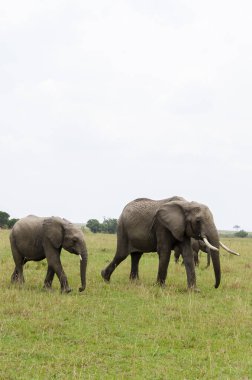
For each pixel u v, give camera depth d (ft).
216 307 44.24
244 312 41.29
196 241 71.87
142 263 75.00
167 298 46.29
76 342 33.94
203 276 61.93
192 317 39.96
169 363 30.63
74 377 27.73
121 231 57.93
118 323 38.42
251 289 53.57
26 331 35.45
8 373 28.19
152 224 54.95
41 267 66.49
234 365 30.32
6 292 46.80
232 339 35.09
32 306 42.63
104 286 53.06
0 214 186.70
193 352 32.53
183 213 52.60
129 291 50.26
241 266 73.31
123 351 32.50
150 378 28.22
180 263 76.13
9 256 76.48
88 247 94.84
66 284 49.52
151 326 37.93
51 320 37.83
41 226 51.52
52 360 30.55
